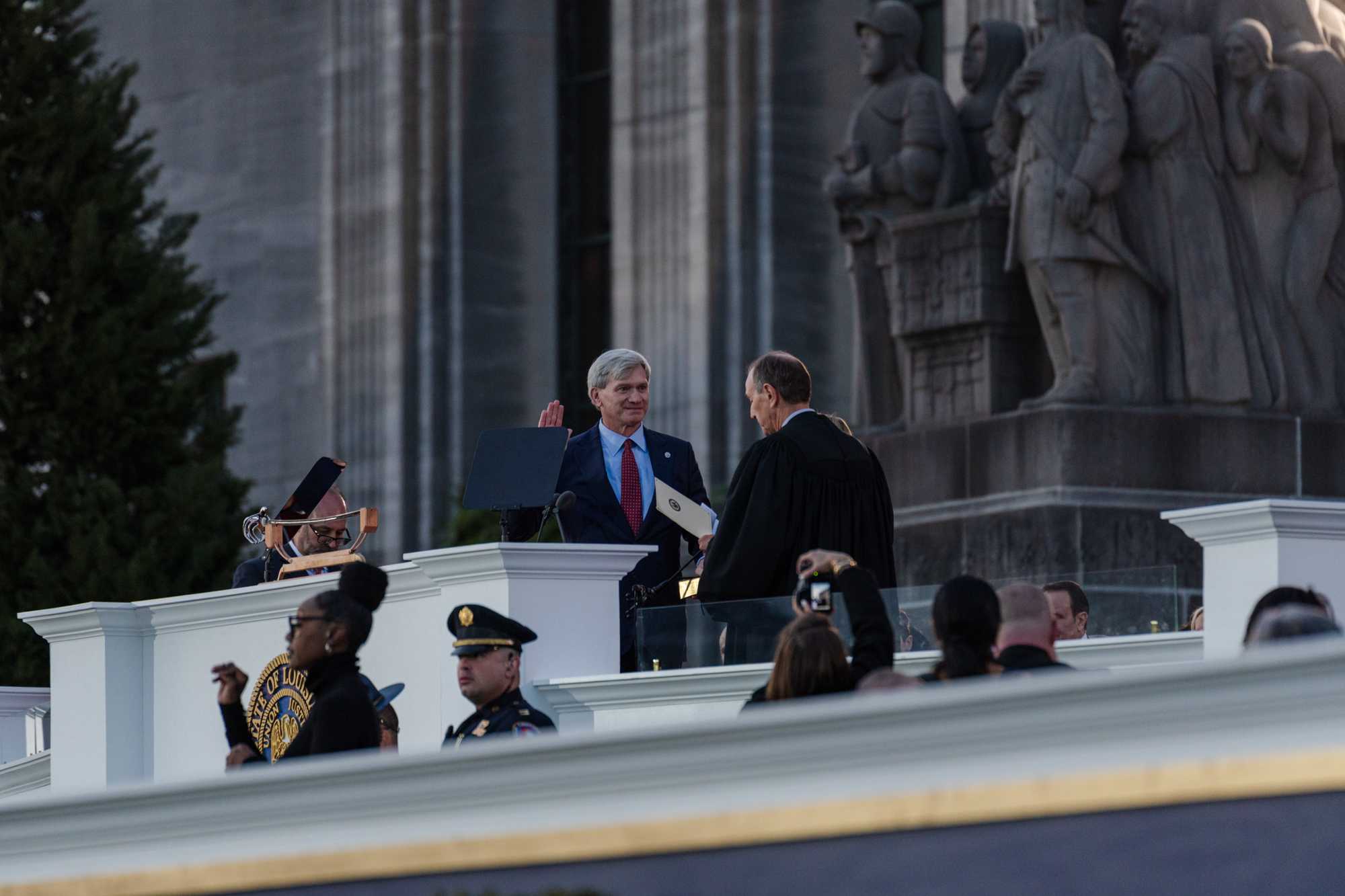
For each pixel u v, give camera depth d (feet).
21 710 148.46
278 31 352.28
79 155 228.84
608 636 91.86
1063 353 175.22
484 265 323.78
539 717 79.66
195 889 48.60
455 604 92.48
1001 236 182.09
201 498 220.43
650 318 294.66
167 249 243.81
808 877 39.58
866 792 39.17
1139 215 175.73
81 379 221.66
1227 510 82.58
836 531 92.84
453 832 44.34
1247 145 174.91
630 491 103.91
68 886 51.62
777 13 289.53
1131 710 36.73
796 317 287.69
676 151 293.84
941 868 38.24
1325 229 175.94
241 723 87.30
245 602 106.01
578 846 42.34
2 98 228.02
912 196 190.90
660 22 296.51
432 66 323.98
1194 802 36.04
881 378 194.39
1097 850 36.83
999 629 67.82
